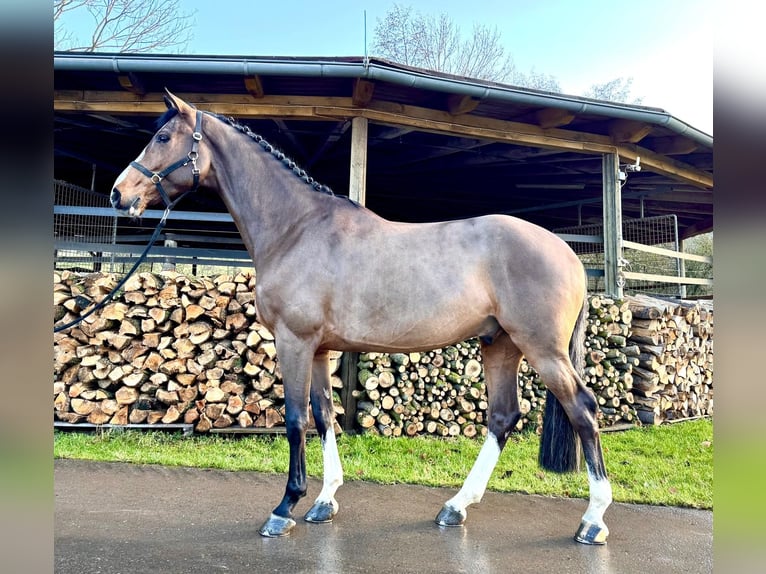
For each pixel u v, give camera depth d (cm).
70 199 643
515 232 226
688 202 705
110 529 229
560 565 202
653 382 475
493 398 254
